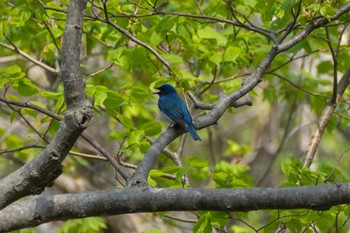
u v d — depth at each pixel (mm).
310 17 9328
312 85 17453
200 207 6449
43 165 6449
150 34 12281
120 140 17875
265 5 12305
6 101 8258
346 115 13547
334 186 6199
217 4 12336
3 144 17062
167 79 11727
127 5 12414
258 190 6340
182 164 14211
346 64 14273
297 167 9742
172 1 14516
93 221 15570
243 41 13539
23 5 11469
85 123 6277
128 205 6586
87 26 13648
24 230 14594
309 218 9438
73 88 6266
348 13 11328
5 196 6535
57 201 6633
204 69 14234
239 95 9242
